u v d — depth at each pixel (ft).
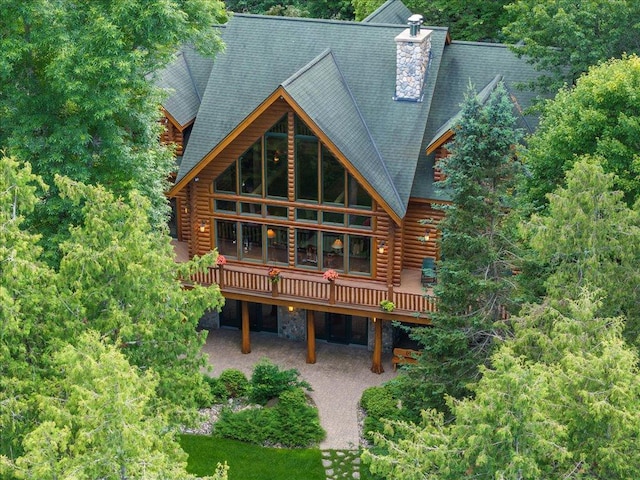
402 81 128.77
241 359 129.59
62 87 102.12
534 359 79.05
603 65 103.96
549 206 88.63
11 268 69.72
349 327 131.54
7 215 73.67
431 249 128.36
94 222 77.66
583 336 71.77
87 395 61.31
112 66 103.35
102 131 108.37
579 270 82.17
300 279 123.75
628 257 82.12
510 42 155.33
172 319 83.05
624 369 63.98
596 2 122.52
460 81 133.49
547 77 127.75
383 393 118.21
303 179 125.18
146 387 69.41
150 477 60.34
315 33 136.36
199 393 84.89
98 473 60.39
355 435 112.68
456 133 95.66
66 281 77.87
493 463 60.70
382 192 120.67
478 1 164.04
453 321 95.61
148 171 113.60
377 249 125.49
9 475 63.21
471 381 94.89
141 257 79.87
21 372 72.02
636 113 98.84
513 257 94.63
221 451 109.40
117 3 104.58
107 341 77.41
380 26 135.13
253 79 133.80
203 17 114.01
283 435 111.24
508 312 98.27
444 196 123.54
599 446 64.49
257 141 124.47
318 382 123.95
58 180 78.84
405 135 126.72
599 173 80.84
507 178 96.78
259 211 128.88
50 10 102.94
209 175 127.95
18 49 102.01
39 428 60.44
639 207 87.66
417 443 65.41
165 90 118.52
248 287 127.65
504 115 92.58
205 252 132.98
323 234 127.24
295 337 134.21
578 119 101.76
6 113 107.65
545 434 60.75
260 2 215.31
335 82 129.29
